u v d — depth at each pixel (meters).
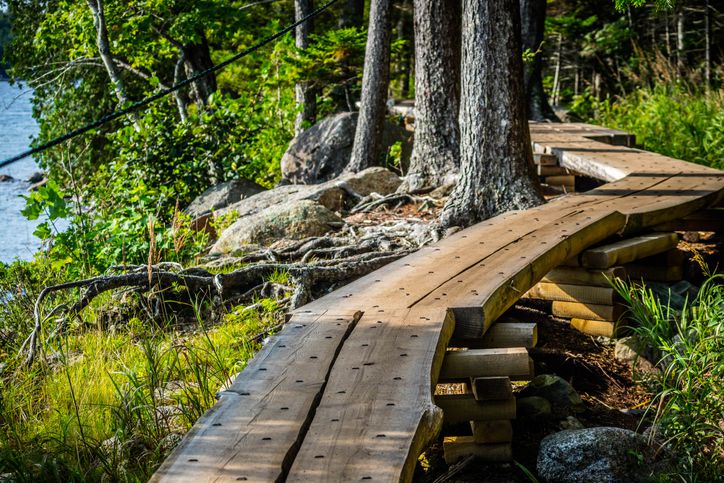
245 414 2.92
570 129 13.27
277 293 6.45
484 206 7.75
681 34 25.22
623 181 8.33
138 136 11.33
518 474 3.80
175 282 6.42
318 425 2.82
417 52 10.27
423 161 10.32
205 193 11.62
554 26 26.30
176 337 5.49
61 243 7.43
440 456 4.02
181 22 14.59
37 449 3.96
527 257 5.18
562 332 5.76
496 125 7.71
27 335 6.03
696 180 8.16
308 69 16.06
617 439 3.71
